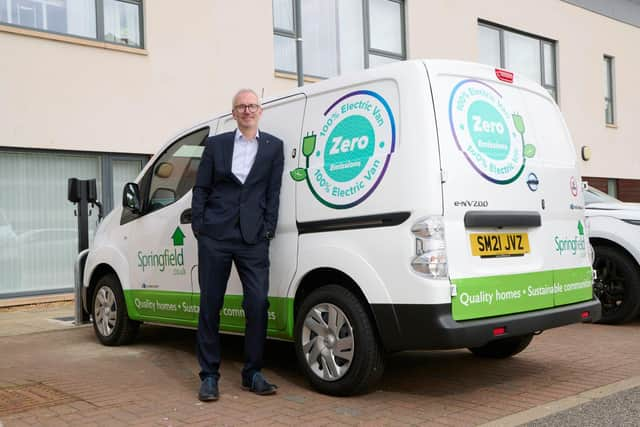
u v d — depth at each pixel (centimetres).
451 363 566
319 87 494
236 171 470
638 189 1941
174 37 1063
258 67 1156
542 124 509
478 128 451
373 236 436
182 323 591
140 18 1045
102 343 682
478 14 1505
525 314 452
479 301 427
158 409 440
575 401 440
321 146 480
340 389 452
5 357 624
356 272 440
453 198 424
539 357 583
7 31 912
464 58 1474
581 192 531
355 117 463
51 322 824
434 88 436
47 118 945
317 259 466
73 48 969
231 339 697
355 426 399
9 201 936
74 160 990
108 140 1000
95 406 449
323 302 463
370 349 439
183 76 1072
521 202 466
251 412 430
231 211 466
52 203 973
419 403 446
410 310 414
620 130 1881
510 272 448
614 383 484
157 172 636
